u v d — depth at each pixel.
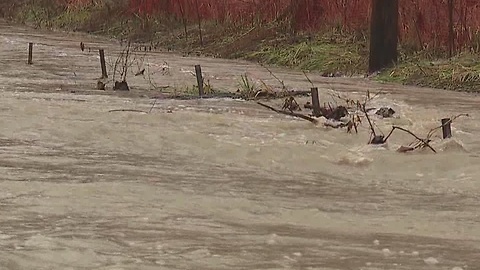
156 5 60.03
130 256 7.90
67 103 23.03
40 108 21.31
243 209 10.66
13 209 10.04
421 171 14.33
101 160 14.33
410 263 7.97
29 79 32.81
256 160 14.95
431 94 29.73
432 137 18.16
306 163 14.84
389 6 36.88
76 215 9.79
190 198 11.23
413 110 23.89
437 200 11.78
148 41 57.47
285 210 10.73
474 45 37.44
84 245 8.27
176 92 28.69
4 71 36.25
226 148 15.95
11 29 69.62
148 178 12.70
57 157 14.48
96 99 25.03
